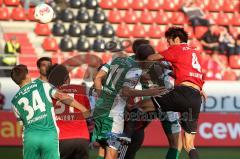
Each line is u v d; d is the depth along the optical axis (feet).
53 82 65.46
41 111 62.03
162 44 177.68
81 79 116.37
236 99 128.98
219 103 128.26
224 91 128.47
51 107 62.69
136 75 70.74
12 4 182.70
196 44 178.29
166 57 75.10
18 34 174.19
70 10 179.01
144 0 191.01
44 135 61.67
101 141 73.00
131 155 82.17
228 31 188.65
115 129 71.61
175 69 75.31
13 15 178.50
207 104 127.54
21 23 177.68
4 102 124.06
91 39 174.70
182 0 192.85
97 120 72.13
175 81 75.56
